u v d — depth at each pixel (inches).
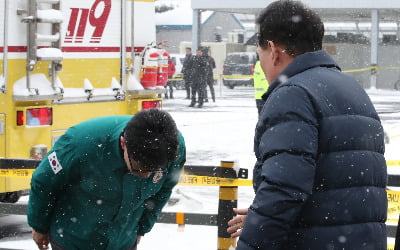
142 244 292.5
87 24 319.3
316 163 121.1
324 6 1513.3
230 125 810.8
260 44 131.9
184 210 351.9
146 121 132.1
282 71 128.0
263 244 117.9
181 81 1594.5
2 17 285.9
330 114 122.0
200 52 1087.0
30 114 294.2
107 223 156.3
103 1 326.0
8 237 305.9
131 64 337.7
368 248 123.3
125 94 335.0
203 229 320.5
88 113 320.2
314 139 119.3
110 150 144.2
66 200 157.4
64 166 148.8
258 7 1533.0
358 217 122.6
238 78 1664.6
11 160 265.9
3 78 286.4
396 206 278.8
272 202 116.5
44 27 295.3
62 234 158.1
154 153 131.1
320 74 125.6
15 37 287.7
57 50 294.8
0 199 301.0
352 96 126.3
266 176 118.1
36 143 298.4
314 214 121.1
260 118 124.9
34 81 293.4
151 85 342.6
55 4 296.7
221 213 237.9
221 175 236.7
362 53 1775.3
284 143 118.0
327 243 120.7
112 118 149.5
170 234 309.9
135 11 339.9
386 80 1753.2
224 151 598.9
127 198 152.3
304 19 127.2
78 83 316.5
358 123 124.3
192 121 855.1
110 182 148.9
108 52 329.1
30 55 289.1
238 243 120.9
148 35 345.1
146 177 142.3
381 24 2064.5
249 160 546.0
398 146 594.9
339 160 121.7
